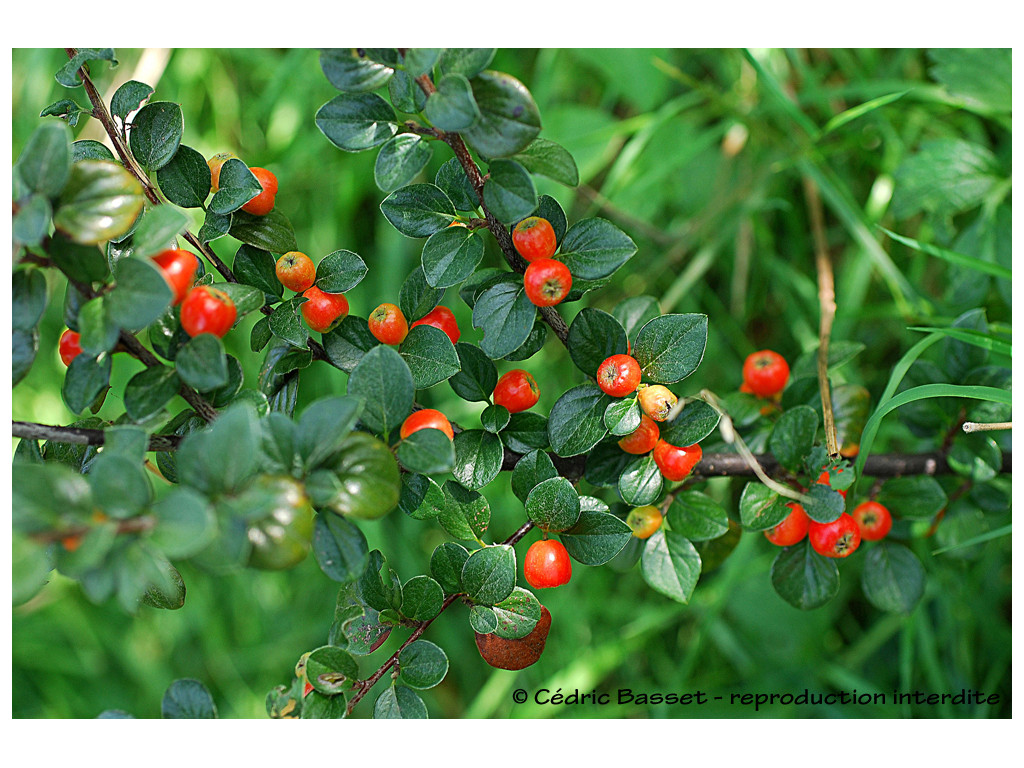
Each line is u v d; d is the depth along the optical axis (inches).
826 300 13.6
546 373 16.6
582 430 9.7
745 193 16.3
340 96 9.1
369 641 9.6
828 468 10.3
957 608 14.6
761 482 10.3
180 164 9.6
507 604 9.6
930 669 14.3
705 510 10.2
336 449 8.7
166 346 9.0
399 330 9.6
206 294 8.8
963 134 15.9
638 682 16.4
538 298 9.2
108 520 7.9
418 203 9.5
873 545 11.3
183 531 7.8
